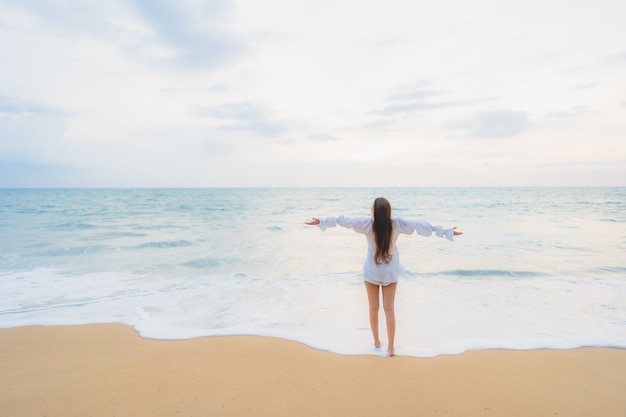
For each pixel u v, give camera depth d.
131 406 2.77
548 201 38.53
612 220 18.95
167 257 9.57
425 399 2.91
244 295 6.17
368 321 4.90
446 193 66.06
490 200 40.53
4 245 11.40
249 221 19.16
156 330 4.58
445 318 5.01
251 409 2.74
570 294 6.21
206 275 7.66
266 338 4.27
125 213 23.95
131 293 6.32
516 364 3.58
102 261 9.12
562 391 3.05
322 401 2.87
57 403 2.81
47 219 19.72
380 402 2.86
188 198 47.34
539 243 11.41
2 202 34.78
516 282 7.01
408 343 4.14
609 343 4.11
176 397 2.90
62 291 6.46
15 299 5.98
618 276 7.50
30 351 3.90
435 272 7.75
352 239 12.72
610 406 2.81
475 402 2.87
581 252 9.99
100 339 4.28
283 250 10.58
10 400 2.85
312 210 27.48
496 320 4.93
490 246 10.90
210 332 4.48
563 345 4.06
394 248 3.79
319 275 7.59
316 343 4.11
